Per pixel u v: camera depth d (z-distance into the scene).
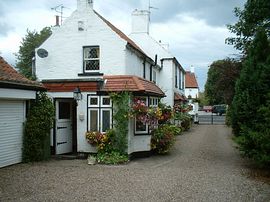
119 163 13.15
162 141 15.45
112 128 14.27
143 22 27.53
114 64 16.53
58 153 15.20
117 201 8.02
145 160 14.16
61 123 15.46
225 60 24.55
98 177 10.54
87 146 14.58
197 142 20.45
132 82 14.52
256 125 11.72
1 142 11.92
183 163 13.34
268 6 16.84
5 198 8.11
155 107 15.70
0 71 12.30
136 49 17.86
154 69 24.70
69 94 14.87
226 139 22.19
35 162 13.20
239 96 13.00
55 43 17.25
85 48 17.06
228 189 9.19
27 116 13.34
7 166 12.20
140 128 15.16
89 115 14.66
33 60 18.67
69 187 9.23
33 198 8.14
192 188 9.26
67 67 17.09
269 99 11.69
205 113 68.25
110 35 16.61
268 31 16.88
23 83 12.46
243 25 19.61
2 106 12.00
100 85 14.55
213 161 13.79
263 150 11.05
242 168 12.26
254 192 8.91
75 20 17.05
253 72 12.79
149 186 9.43
